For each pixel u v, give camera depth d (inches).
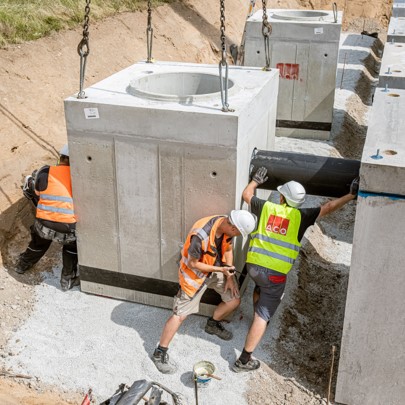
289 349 232.4
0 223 272.5
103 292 252.1
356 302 190.1
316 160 230.7
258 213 216.8
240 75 263.9
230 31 668.7
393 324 189.9
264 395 207.8
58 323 236.5
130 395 165.6
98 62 434.6
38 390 205.5
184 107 213.5
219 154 211.6
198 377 200.8
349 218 356.8
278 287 210.7
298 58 419.2
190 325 236.2
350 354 198.4
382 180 171.3
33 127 334.0
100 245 242.2
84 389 206.1
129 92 232.7
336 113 506.6
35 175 244.1
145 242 235.6
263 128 255.8
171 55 534.3
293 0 927.0
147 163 221.5
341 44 800.9
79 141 226.2
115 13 515.8
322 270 295.4
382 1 1007.6
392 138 189.6
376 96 229.8
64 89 380.5
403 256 179.3
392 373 197.5
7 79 351.6
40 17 430.0
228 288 221.5
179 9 611.2
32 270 264.7
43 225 239.9
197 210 223.3
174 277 238.2
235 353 223.6
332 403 208.2
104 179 229.8
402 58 314.3
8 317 237.5
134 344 226.4
